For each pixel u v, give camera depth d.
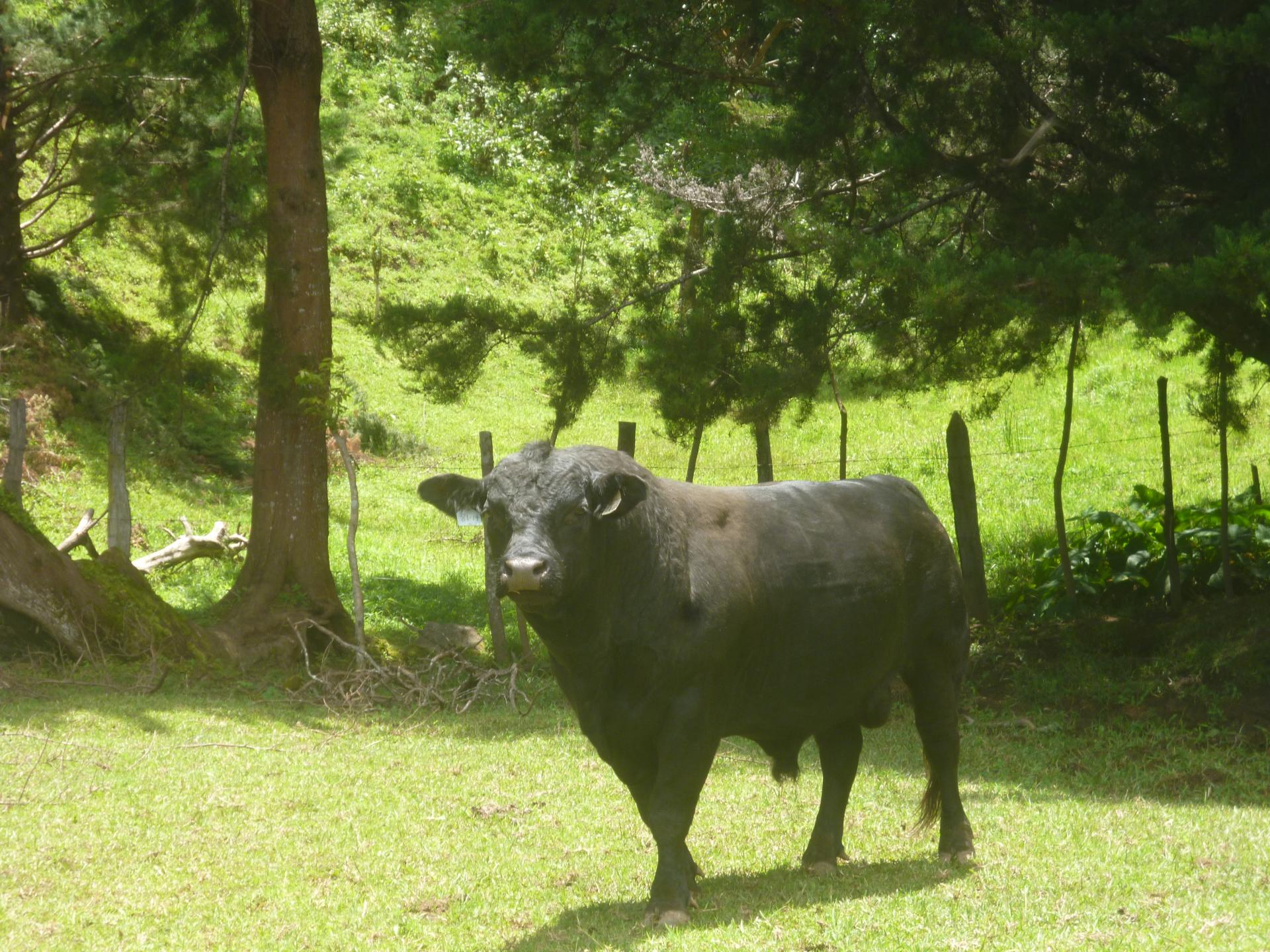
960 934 5.29
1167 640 11.88
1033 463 21.75
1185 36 9.34
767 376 11.04
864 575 6.55
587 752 10.16
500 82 14.62
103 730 10.42
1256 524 13.39
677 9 13.75
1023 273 9.19
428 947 5.49
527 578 5.12
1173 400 23.58
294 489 14.88
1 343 20.53
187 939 5.65
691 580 5.83
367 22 40.72
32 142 20.69
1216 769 9.21
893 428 25.16
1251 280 8.18
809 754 10.02
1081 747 10.20
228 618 14.38
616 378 13.04
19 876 6.59
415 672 13.43
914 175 10.98
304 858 6.99
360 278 31.33
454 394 13.23
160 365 15.40
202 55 16.31
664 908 5.68
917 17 10.59
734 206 12.07
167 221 16.09
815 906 5.83
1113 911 5.60
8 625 12.77
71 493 19.03
